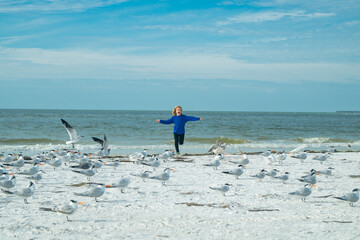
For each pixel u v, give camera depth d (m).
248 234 7.90
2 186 11.65
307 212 9.72
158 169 17.48
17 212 9.51
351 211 9.85
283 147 31.28
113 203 10.55
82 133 43.72
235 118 114.25
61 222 8.71
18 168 16.94
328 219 9.08
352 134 49.19
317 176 15.58
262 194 11.89
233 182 14.10
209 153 24.25
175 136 23.14
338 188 12.93
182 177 15.17
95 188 10.35
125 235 7.81
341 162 20.52
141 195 11.64
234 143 35.19
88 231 8.09
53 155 20.09
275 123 78.44
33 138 36.62
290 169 17.69
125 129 51.00
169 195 11.67
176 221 8.84
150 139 37.66
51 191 12.12
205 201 10.87
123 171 16.81
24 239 7.50
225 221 8.85
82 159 16.80
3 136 38.81
